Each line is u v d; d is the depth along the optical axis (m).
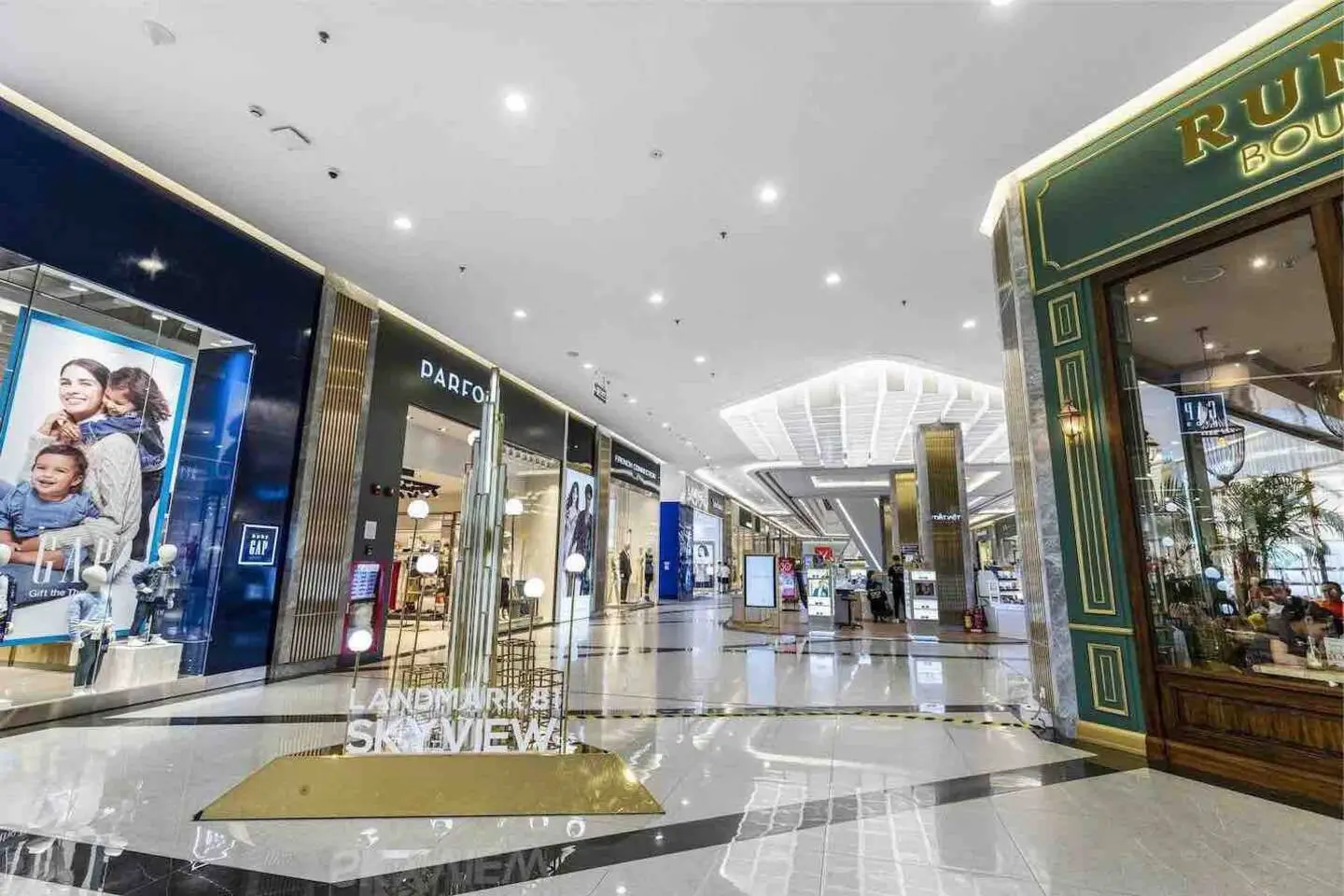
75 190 4.66
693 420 14.22
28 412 4.67
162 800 3.11
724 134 4.73
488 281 7.32
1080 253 4.65
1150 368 4.61
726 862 2.52
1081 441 4.60
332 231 6.25
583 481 13.66
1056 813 3.07
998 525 34.00
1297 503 4.61
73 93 4.36
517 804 3.02
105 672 5.12
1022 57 3.94
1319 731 3.39
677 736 4.39
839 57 3.96
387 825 2.84
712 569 24.92
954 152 4.90
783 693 5.96
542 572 12.24
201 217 5.63
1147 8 3.58
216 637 5.77
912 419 14.74
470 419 9.57
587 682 6.33
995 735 4.50
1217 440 4.61
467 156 5.03
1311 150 3.51
